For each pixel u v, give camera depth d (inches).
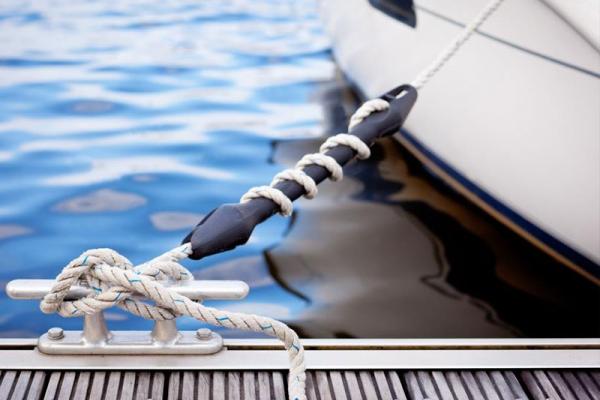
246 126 183.3
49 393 68.7
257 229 135.5
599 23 95.0
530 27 108.7
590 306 114.3
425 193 147.3
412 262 124.5
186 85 215.3
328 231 134.3
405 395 70.8
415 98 79.0
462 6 122.4
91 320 72.2
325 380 71.9
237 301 114.3
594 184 107.4
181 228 133.3
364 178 154.2
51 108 193.9
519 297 115.5
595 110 102.9
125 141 172.6
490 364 74.5
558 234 117.3
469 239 131.2
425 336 105.4
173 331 73.7
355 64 182.1
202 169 158.1
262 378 71.5
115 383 70.1
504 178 124.3
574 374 74.3
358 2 170.2
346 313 111.2
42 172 155.4
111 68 230.4
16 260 123.3
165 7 319.9
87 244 128.2
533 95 112.0
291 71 228.8
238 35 273.4
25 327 109.0
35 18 295.9
